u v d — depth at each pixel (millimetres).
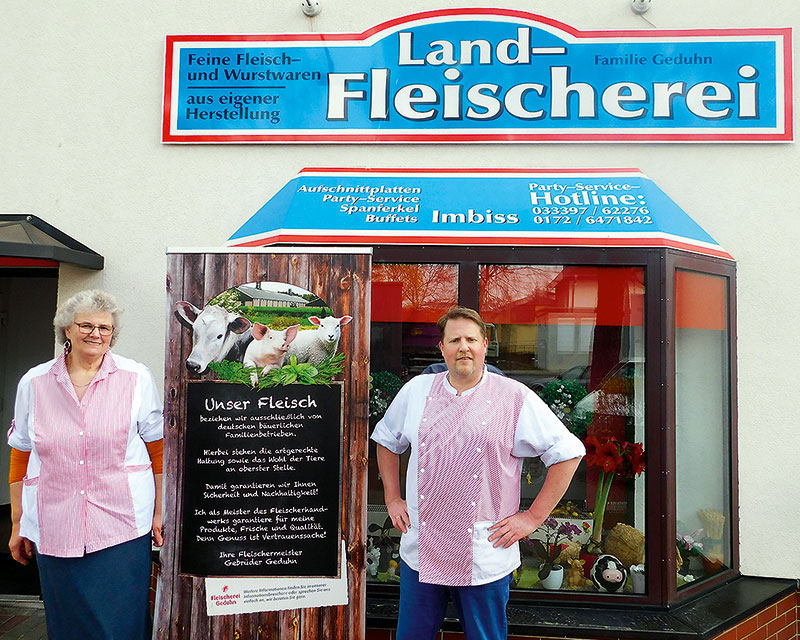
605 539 3691
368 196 3992
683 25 4359
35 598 4570
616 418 3693
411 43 4434
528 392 2623
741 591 3816
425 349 3770
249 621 2932
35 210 4551
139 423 2850
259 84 4484
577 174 4242
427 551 2562
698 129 4270
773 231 4195
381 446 2871
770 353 4102
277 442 2967
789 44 4234
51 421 2676
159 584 2939
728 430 4027
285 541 2953
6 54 4629
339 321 3002
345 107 4449
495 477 2551
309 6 4457
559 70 4359
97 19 4605
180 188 4508
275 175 4492
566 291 3713
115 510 2701
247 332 2988
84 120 4570
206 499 2939
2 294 6863
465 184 4133
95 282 4488
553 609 3557
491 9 4402
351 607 2949
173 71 4512
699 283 3875
